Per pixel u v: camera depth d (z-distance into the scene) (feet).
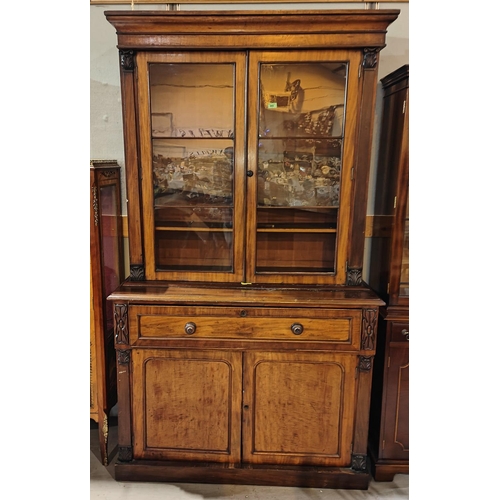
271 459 5.46
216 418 5.41
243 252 5.46
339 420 5.32
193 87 5.21
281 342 5.16
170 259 5.67
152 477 5.52
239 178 5.28
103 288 5.77
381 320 5.65
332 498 5.30
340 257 5.41
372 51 4.88
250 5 6.04
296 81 5.13
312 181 5.39
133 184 5.33
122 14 4.78
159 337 5.23
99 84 6.34
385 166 5.80
